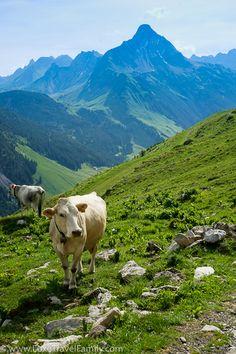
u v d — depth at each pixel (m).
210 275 15.25
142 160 100.12
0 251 25.83
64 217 14.59
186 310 12.05
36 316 13.14
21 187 36.97
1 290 16.06
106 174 99.56
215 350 9.85
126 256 19.45
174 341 10.20
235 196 31.67
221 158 59.09
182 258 17.33
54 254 22.25
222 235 19.25
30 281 16.64
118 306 12.77
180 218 27.31
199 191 36.81
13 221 32.69
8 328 12.38
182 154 76.19
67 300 14.40
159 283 14.54
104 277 16.44
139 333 10.49
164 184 52.34
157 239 22.48
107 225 27.84
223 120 105.06
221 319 11.59
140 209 33.59
